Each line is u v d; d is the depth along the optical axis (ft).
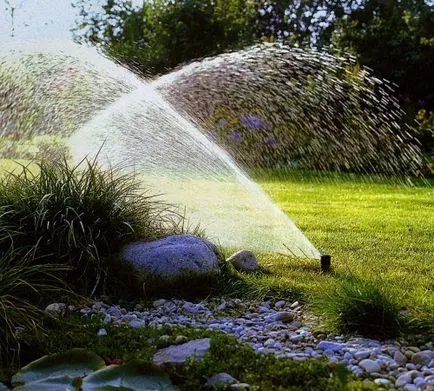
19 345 11.84
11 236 15.67
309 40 64.18
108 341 12.75
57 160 19.77
